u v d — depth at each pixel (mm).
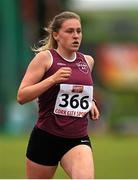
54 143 12906
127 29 90562
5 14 51500
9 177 23281
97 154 31812
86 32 91062
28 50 53688
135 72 61906
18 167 26281
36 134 13070
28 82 12688
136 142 39156
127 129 52781
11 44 51562
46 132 12945
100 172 25031
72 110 12789
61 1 66875
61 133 12836
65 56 12898
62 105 12766
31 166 13250
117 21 98938
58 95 12719
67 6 72688
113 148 34938
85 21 92812
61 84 12664
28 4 57344
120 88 61688
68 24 12797
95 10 120438
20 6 55406
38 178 13297
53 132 12875
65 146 12867
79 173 12375
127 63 62250
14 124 48031
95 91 55656
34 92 12328
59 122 12805
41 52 12844
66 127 12797
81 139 12891
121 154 31781
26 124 48031
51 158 13039
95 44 64562
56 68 12781
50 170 13234
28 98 12430
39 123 13031
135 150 33812
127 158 30000
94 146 36188
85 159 12531
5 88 50125
